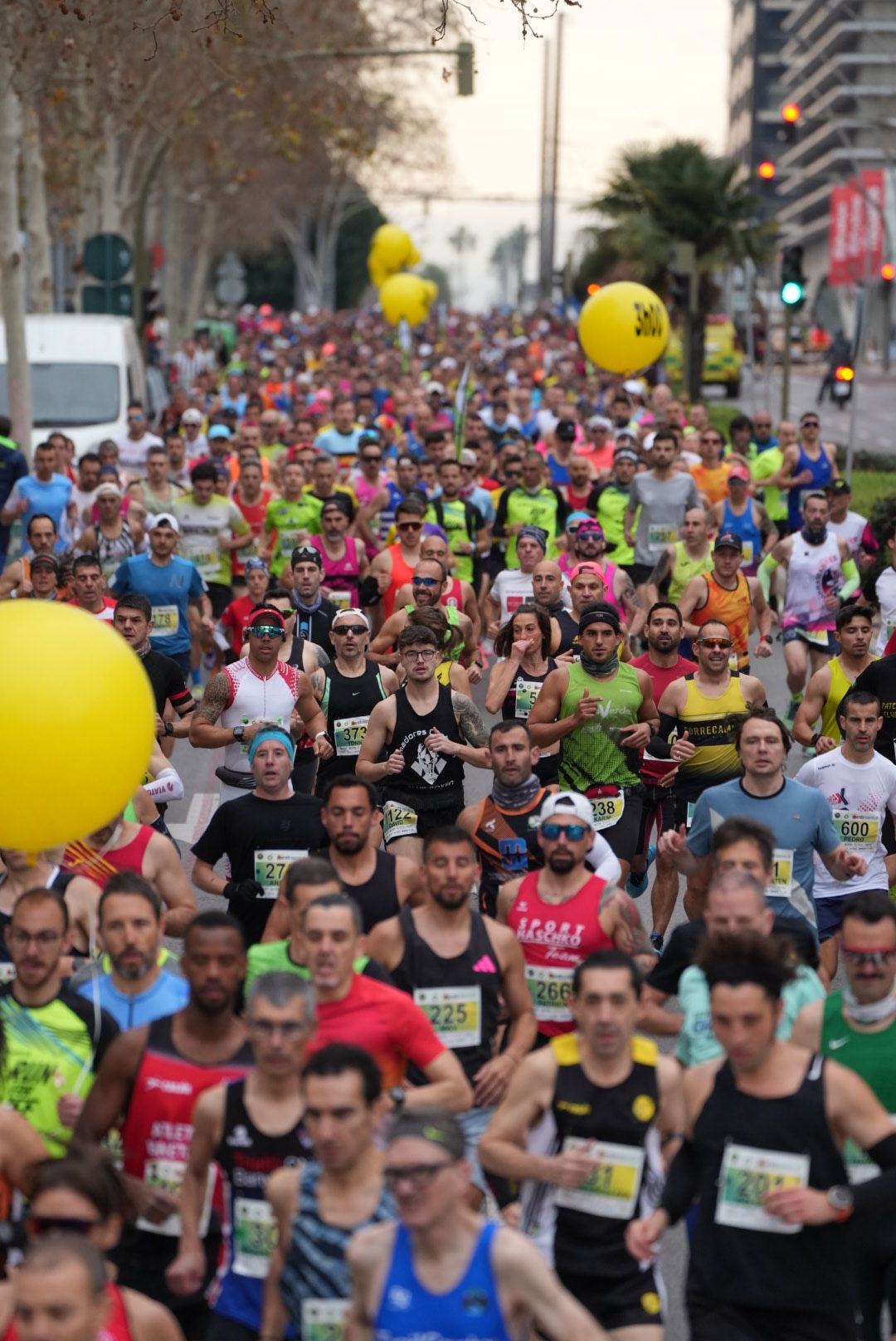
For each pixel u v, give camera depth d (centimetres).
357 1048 1542
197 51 8606
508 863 2605
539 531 4347
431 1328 1413
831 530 4981
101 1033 1895
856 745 2792
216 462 6184
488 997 2088
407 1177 1384
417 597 3778
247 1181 1686
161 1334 1452
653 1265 1744
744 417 7469
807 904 2520
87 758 1838
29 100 7606
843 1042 1802
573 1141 1722
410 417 9100
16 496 5434
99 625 1902
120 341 7944
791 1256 1630
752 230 15725
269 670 3219
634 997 1708
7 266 7125
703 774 3108
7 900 2259
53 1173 1477
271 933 2269
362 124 12512
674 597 4512
